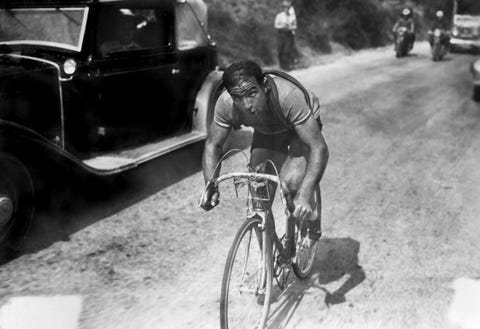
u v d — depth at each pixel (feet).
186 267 12.34
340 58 56.29
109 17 15.28
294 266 11.00
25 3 15.42
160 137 18.11
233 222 14.92
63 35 15.16
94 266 12.25
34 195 12.78
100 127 15.78
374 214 15.60
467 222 15.14
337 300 10.99
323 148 9.05
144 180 17.90
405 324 10.20
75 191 14.51
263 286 9.28
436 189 17.76
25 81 13.70
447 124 26.89
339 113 28.66
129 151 16.53
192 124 19.25
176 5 17.65
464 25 64.23
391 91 36.04
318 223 11.33
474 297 11.21
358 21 67.00
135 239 13.70
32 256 12.64
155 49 16.99
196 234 14.08
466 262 12.78
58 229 14.02
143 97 16.96
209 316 10.34
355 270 12.30
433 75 44.68
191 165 19.62
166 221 14.85
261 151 10.16
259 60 45.06
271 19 50.80
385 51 66.44
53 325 9.89
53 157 12.91
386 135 24.57
